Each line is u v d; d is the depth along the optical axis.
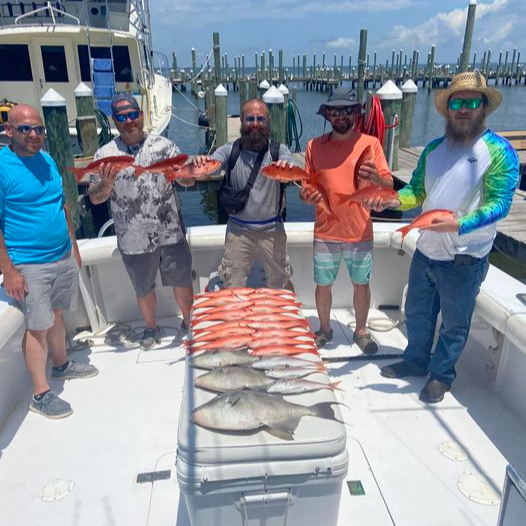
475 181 2.24
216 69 18.75
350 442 2.44
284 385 1.81
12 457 2.39
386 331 3.45
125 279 3.54
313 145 2.90
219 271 3.19
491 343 2.74
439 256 2.46
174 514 2.05
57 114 6.90
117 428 2.57
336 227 2.94
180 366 3.10
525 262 5.77
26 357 2.62
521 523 1.38
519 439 2.46
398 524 2.00
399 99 8.11
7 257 2.41
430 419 2.59
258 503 1.64
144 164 2.88
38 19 11.20
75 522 2.04
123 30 11.19
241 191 2.91
